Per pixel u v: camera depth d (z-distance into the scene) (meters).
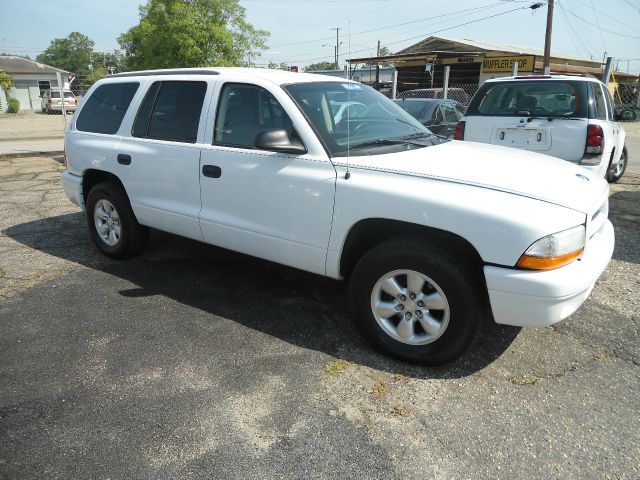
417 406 2.78
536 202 2.77
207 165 3.91
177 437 2.55
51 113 39.94
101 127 4.92
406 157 3.30
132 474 2.32
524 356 3.26
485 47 31.27
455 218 2.81
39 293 4.26
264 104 3.69
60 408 2.78
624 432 2.57
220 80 4.00
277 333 3.56
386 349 3.22
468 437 2.55
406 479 2.29
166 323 3.71
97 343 3.44
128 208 4.75
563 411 2.74
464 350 3.00
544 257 2.67
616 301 4.02
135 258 5.07
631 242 5.46
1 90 41.59
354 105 3.94
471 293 2.88
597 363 3.19
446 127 10.08
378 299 3.21
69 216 6.82
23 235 5.95
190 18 21.28
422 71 28.92
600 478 2.29
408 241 3.03
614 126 7.08
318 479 2.29
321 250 3.38
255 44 23.36
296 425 2.63
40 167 11.17
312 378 3.03
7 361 3.23
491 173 3.04
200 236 4.12
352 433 2.58
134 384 2.98
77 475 2.32
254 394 2.89
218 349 3.35
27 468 2.36
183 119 4.19
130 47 26.33
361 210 3.12
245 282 4.45
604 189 3.37
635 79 41.16
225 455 2.43
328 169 3.29
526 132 6.42
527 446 2.48
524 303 2.72
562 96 6.30
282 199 3.49
